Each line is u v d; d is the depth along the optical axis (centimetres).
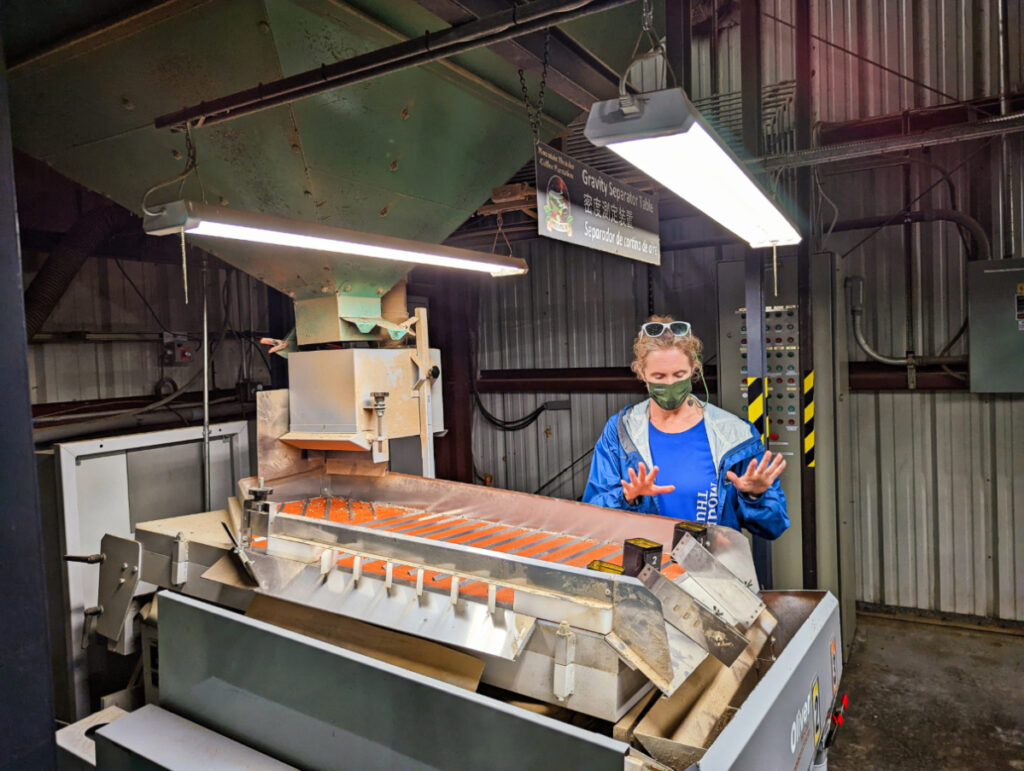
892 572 464
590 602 144
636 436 263
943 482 444
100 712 236
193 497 370
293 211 254
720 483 248
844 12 446
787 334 365
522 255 591
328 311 281
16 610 95
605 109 121
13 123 262
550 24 157
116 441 329
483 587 171
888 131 424
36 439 321
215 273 526
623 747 118
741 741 119
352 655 156
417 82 242
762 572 368
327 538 202
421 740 143
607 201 277
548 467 600
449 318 598
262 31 200
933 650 409
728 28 482
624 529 214
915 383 439
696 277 523
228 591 222
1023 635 422
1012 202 412
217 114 209
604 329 566
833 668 182
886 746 317
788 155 321
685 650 145
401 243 228
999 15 402
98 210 371
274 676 171
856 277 455
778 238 248
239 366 541
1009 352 405
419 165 269
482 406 624
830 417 365
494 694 167
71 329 434
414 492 272
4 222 94
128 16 209
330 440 274
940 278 435
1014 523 426
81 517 316
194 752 175
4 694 94
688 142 128
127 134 251
